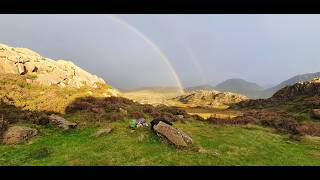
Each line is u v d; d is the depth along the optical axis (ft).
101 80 199.93
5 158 73.31
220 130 105.91
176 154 75.61
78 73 189.06
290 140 104.73
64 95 132.26
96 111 115.96
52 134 91.56
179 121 117.50
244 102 329.93
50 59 194.70
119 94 188.34
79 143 83.10
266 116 155.22
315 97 226.58
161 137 84.43
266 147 89.86
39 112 108.37
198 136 94.02
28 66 161.48
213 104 474.49
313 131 121.70
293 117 160.45
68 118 107.04
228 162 73.82
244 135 100.63
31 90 135.03
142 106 143.95
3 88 125.29
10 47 193.57
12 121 97.04
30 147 80.43
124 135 88.69
